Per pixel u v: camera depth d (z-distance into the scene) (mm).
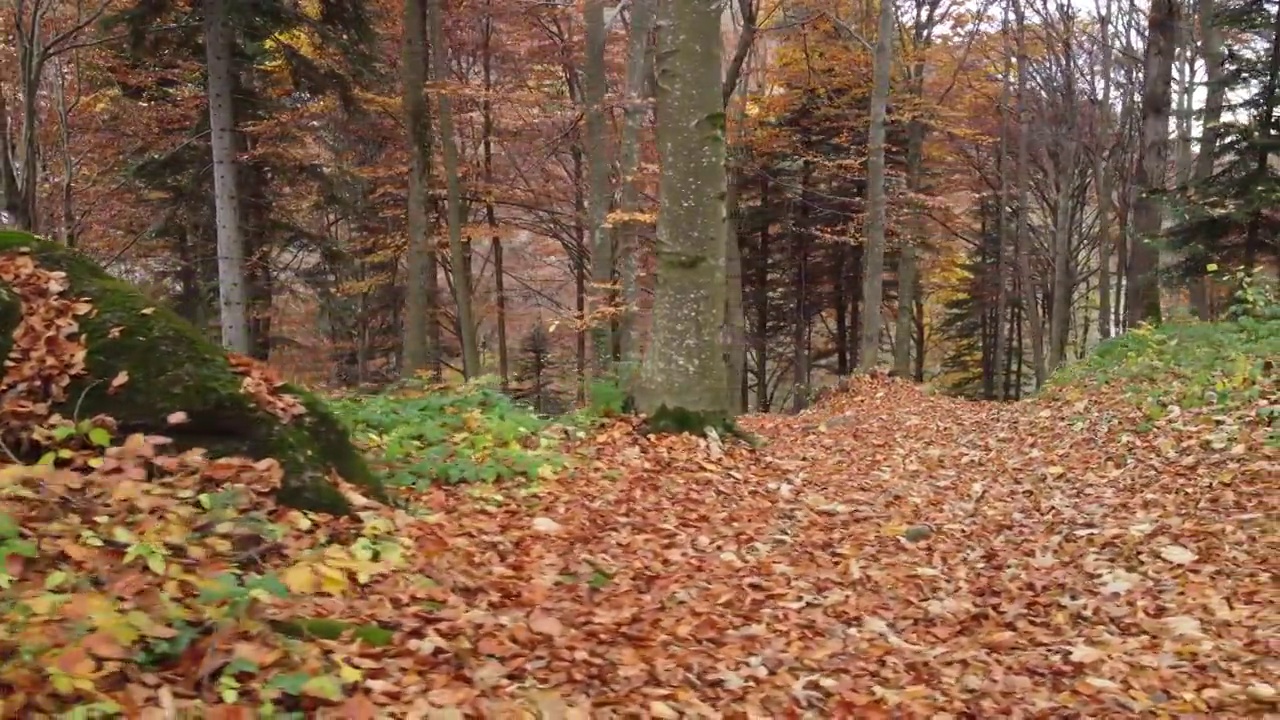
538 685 3637
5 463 4371
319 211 21375
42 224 19266
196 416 4887
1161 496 7441
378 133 21359
